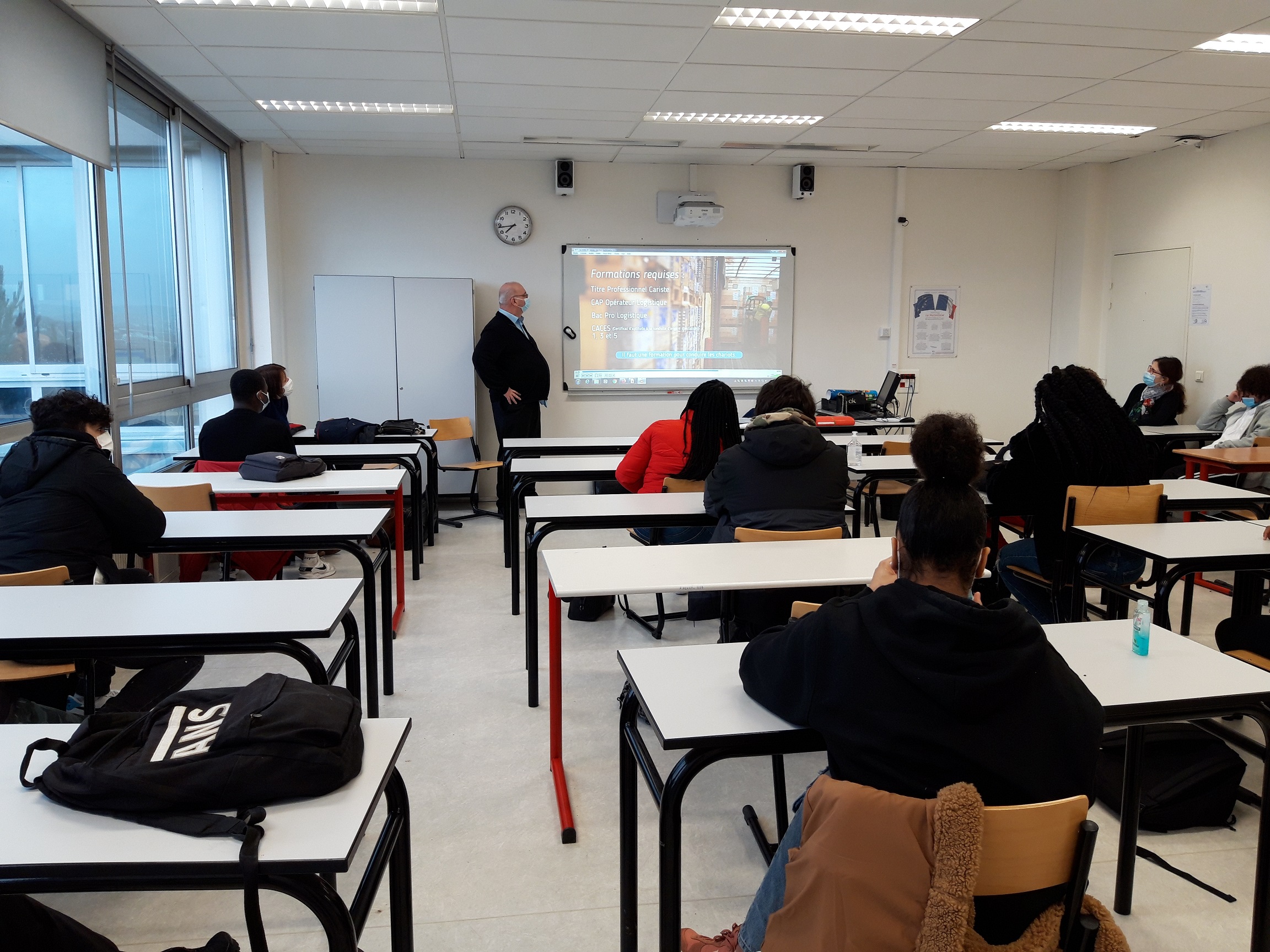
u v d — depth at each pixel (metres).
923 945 1.08
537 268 7.45
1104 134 6.56
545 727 3.07
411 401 7.09
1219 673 1.75
